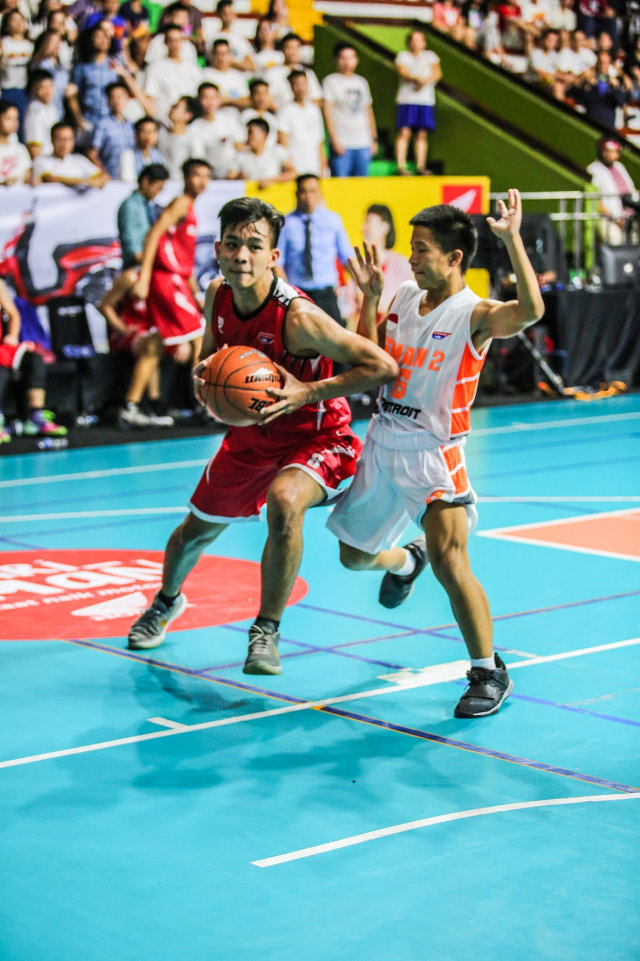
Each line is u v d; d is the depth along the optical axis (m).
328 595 6.60
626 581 6.79
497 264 13.88
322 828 3.74
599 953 2.98
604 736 4.50
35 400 11.73
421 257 4.63
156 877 3.42
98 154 12.97
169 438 12.22
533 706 4.84
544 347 14.94
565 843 3.61
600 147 16.56
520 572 7.01
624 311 15.38
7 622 6.05
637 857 3.51
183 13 13.58
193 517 5.35
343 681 5.18
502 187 17.14
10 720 4.74
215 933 3.09
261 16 15.71
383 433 4.81
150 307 12.08
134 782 4.12
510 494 9.39
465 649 5.61
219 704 4.91
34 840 3.67
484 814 3.83
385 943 3.03
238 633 5.89
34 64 12.86
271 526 4.72
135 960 2.96
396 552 5.26
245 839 3.67
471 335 4.62
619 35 19.91
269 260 4.73
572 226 16.48
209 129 13.32
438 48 18.41
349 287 12.88
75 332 12.04
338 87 14.91
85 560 7.31
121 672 5.32
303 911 3.21
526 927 3.11
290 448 4.98
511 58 19.02
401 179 13.44
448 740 4.48
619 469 10.43
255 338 4.86
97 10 13.27
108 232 11.92
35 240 11.57
